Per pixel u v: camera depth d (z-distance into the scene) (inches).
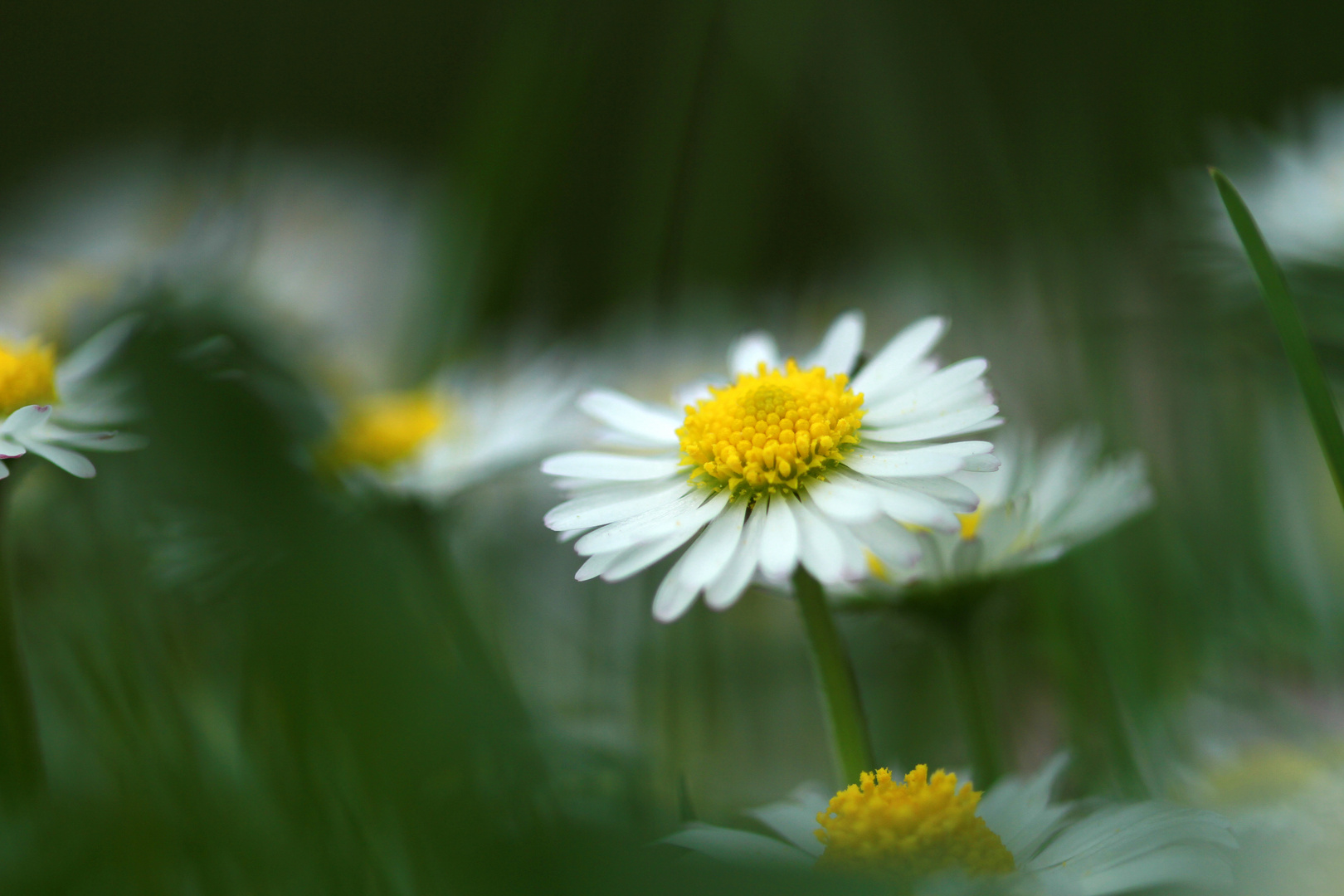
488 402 10.2
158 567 8.2
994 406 8.1
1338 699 9.1
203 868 7.7
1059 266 11.3
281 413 8.1
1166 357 10.6
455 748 7.6
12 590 8.2
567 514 8.2
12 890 7.6
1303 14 12.7
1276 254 11.2
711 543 8.1
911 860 7.7
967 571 8.7
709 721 9.6
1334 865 7.9
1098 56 13.0
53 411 8.4
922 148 14.0
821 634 8.1
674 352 14.0
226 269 11.2
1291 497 10.1
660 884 7.6
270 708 7.7
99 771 8.0
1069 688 9.1
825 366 8.6
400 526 9.5
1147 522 9.7
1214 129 12.4
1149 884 7.6
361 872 7.6
